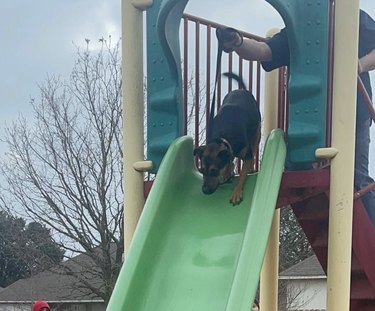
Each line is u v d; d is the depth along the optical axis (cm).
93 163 1091
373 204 341
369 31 328
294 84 299
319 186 299
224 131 312
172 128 326
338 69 296
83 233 1086
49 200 1078
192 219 297
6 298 1867
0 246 2283
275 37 336
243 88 352
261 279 402
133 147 336
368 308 368
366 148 338
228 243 278
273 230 398
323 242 362
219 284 262
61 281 1577
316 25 300
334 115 296
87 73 1159
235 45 315
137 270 267
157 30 313
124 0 340
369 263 323
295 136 297
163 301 264
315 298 1702
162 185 300
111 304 253
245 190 304
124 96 339
